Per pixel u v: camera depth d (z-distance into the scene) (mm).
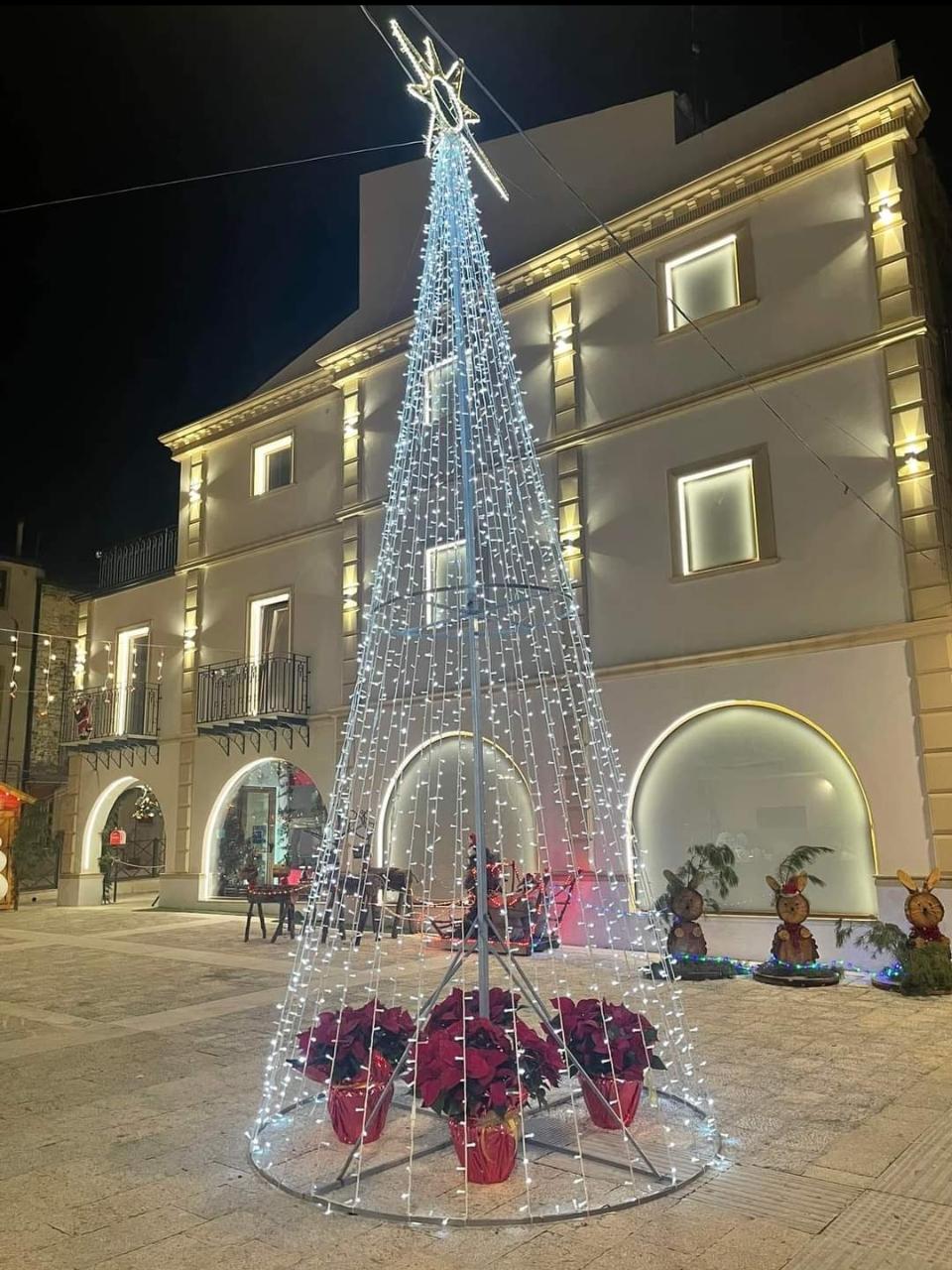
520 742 11609
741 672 9992
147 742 16594
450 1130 4023
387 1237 3410
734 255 10836
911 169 9938
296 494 15430
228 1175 4027
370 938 11938
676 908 9164
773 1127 4539
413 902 11750
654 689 10609
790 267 10305
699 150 11461
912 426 9219
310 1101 5047
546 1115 4727
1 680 23203
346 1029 4441
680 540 10750
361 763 13195
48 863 22906
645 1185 3824
